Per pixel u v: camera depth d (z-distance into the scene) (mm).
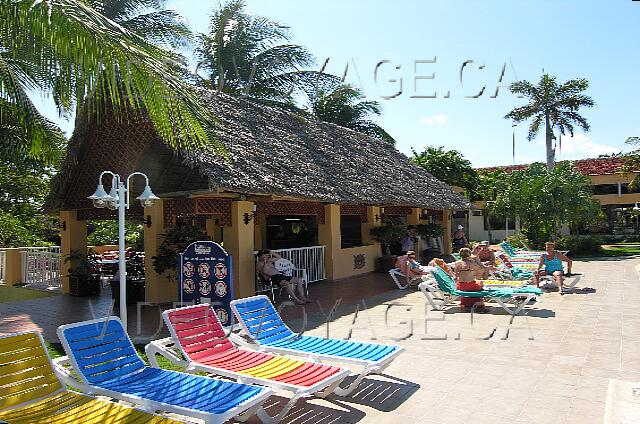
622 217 40281
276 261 12688
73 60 6496
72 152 13445
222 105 15047
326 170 16016
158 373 5480
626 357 7109
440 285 11211
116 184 7801
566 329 8859
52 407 4516
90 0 7574
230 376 5582
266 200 13367
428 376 6523
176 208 12250
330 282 16328
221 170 11031
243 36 19000
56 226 25453
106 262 16578
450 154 37625
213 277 9289
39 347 4988
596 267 19547
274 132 15961
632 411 5086
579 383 6102
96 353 5430
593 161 42094
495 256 15906
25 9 6051
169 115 7332
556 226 26828
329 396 5887
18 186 23078
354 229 21562
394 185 20047
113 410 4387
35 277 16953
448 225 26516
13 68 9328
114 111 11180
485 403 5559
